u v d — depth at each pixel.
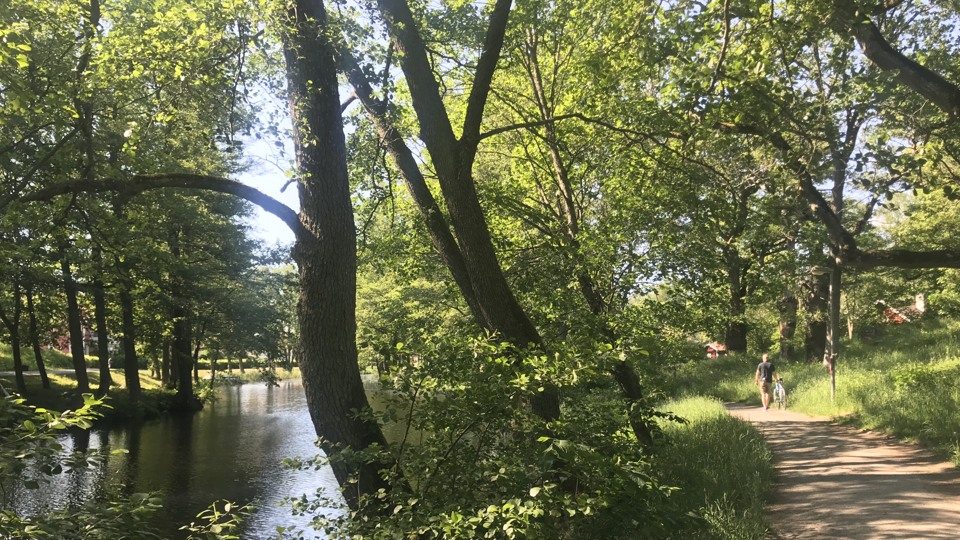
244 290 31.92
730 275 14.20
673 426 11.97
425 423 5.21
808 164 7.97
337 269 6.04
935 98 7.21
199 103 7.33
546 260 10.55
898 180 8.09
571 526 5.05
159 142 10.78
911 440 10.38
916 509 6.46
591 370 4.97
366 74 7.24
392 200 9.96
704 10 7.33
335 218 6.09
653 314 10.46
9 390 3.88
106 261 13.39
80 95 8.76
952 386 12.26
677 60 7.42
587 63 9.23
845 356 22.83
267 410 32.72
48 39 9.23
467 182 7.32
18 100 6.46
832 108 7.63
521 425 5.03
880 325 31.56
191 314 29.88
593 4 9.38
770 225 10.71
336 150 6.20
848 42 7.11
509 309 7.25
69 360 46.47
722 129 8.53
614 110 9.84
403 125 9.27
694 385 23.61
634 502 4.80
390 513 5.15
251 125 6.59
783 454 10.48
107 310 31.58
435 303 13.03
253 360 35.38
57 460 3.56
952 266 9.63
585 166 11.84
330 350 5.91
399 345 5.34
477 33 8.95
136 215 12.17
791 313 25.48
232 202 29.83
